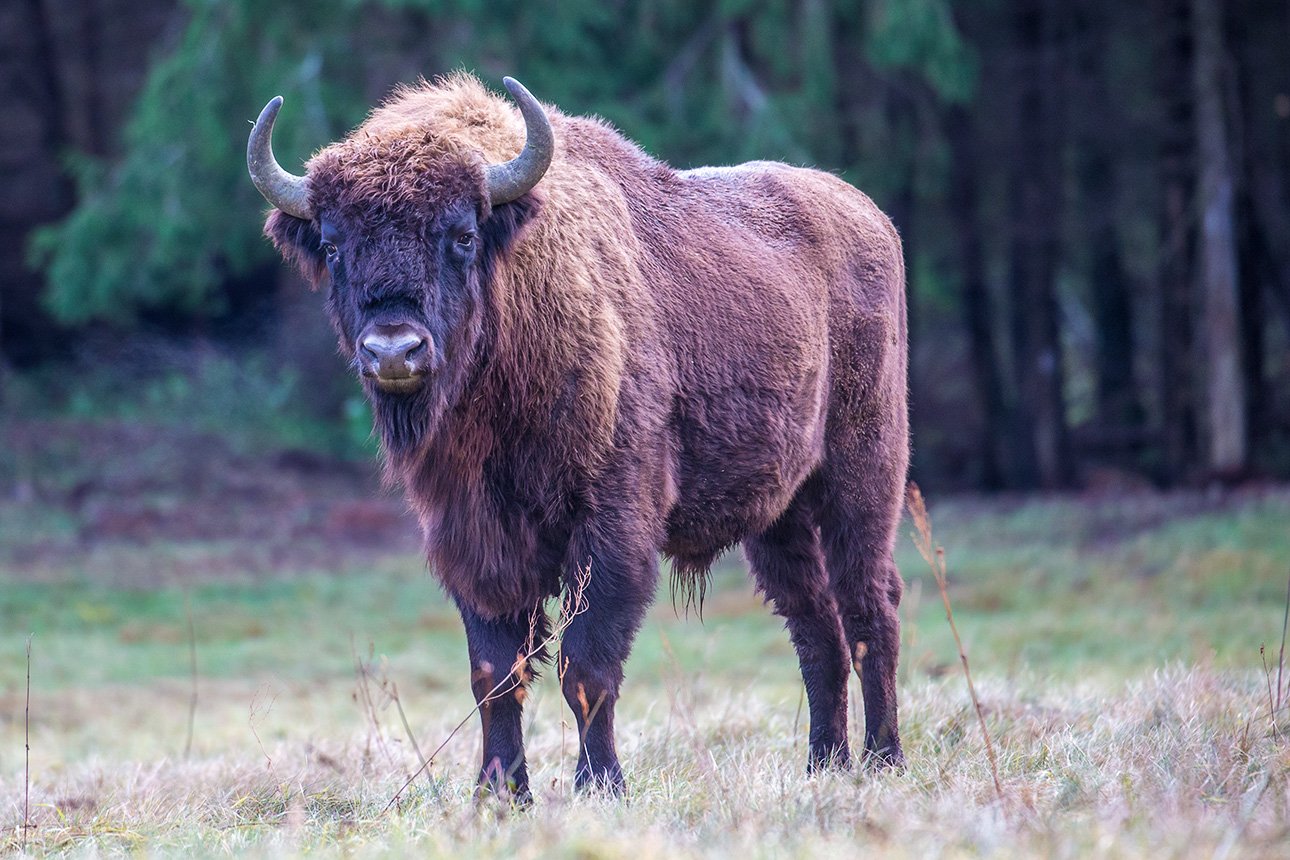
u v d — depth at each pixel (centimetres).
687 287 2467
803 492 2719
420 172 2136
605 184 2455
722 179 2756
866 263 2820
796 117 8331
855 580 2645
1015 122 9112
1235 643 4794
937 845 1459
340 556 7431
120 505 8162
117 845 1916
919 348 11925
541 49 8325
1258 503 7244
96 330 10869
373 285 2081
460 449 2192
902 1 8038
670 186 2622
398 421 2158
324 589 6700
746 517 2533
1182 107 8475
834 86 8688
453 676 5075
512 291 2192
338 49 8544
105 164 9825
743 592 6675
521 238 2191
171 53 9731
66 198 10981
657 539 2322
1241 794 1705
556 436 2205
